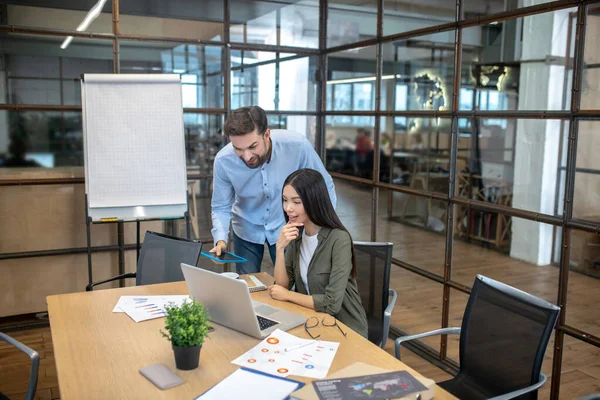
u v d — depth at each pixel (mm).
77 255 3877
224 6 3885
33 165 3914
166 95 3455
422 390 1361
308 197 2178
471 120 6055
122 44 3656
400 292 3990
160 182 3445
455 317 3244
